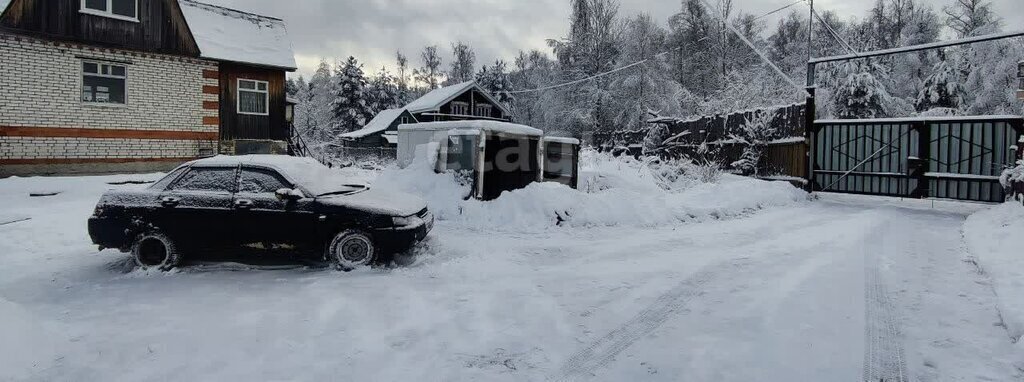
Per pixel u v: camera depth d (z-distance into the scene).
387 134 48.28
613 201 10.80
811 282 6.09
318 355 4.10
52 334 4.39
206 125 18.94
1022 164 10.12
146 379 3.68
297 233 6.95
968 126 13.12
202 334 4.55
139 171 17.64
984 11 32.12
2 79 15.39
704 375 3.71
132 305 5.36
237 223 6.88
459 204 10.33
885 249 7.93
